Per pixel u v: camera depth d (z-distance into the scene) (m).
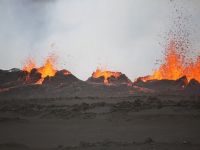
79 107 62.28
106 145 34.03
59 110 61.72
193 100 65.06
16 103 73.62
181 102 61.91
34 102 73.69
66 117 56.31
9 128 48.97
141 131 43.62
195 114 52.28
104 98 74.81
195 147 31.75
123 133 42.91
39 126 50.34
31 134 44.38
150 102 62.81
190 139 37.09
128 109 58.16
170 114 52.75
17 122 53.62
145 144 33.78
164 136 39.62
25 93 100.50
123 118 52.44
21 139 41.03
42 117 58.06
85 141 38.38
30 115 60.66
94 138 40.47
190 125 45.62
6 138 41.84
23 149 34.12
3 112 63.56
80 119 54.16
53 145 36.88
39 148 34.62
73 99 75.69
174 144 33.38
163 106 59.03
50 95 97.06
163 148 31.45
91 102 68.50
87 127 48.34
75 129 47.25
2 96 98.00
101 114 56.38
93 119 53.53
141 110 57.22
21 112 63.00
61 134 43.97
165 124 47.12
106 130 45.50
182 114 52.47
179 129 43.47
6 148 34.50
